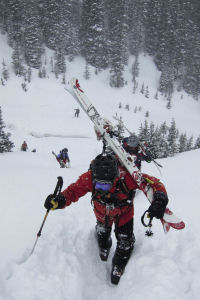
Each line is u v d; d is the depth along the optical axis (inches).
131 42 2477.9
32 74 1828.2
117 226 110.7
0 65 1801.2
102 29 2182.6
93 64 2217.0
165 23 2447.1
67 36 2186.3
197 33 2549.2
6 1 2046.0
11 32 2033.7
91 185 104.7
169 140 965.2
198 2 2802.7
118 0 2151.8
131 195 105.2
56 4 2096.5
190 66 2372.0
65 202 105.2
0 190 192.1
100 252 124.6
